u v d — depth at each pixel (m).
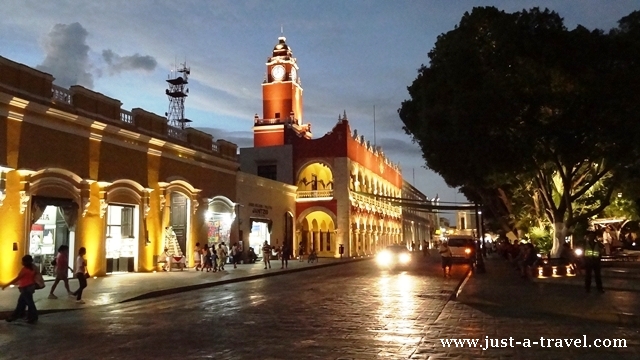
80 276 16.42
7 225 20.70
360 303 15.64
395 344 9.63
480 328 11.25
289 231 52.19
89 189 24.89
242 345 9.62
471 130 21.73
